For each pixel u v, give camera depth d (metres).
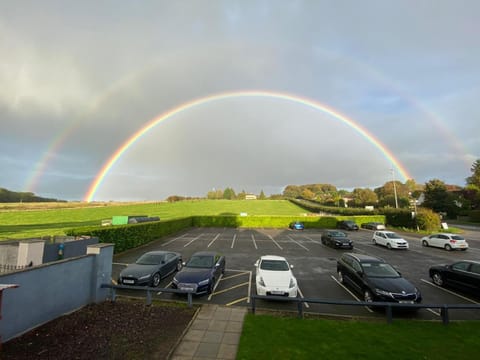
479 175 62.34
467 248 24.47
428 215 38.81
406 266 17.84
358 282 11.26
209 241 29.12
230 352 6.50
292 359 6.23
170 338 7.11
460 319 9.36
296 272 15.77
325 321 8.38
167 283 13.16
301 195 154.25
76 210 79.81
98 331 7.34
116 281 13.77
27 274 7.12
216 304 10.42
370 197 92.25
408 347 6.87
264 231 41.28
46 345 6.48
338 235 25.86
